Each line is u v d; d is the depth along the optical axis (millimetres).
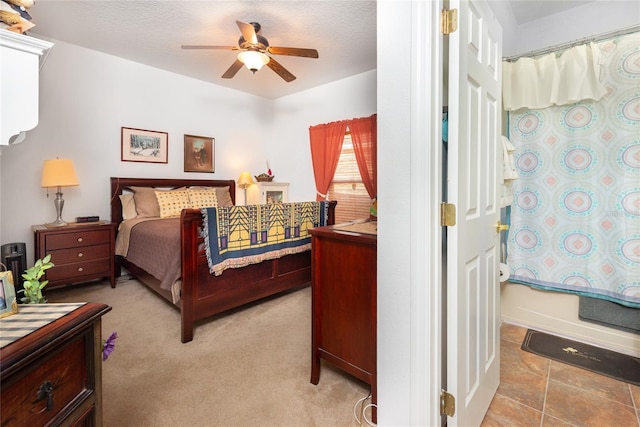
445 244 1288
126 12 2658
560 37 2646
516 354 2031
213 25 2867
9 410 557
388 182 1183
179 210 3760
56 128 3223
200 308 2254
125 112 3691
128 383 1706
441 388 1197
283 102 5086
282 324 2467
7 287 723
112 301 2926
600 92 2031
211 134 4520
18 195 3029
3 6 768
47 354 638
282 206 2734
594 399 1586
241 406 1537
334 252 1604
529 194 2363
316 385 1706
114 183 3547
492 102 1550
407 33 1099
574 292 2205
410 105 1103
